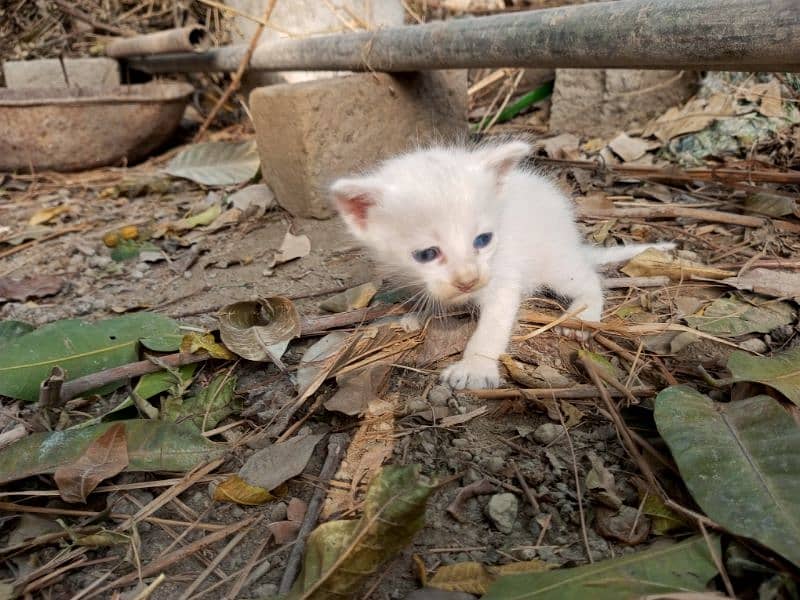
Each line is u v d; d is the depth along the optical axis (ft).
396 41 0.99
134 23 1.90
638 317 0.74
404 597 0.44
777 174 0.96
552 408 0.60
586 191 1.05
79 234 1.14
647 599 0.39
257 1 1.43
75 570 0.50
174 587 0.48
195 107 1.83
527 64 0.85
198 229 1.10
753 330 0.69
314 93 0.99
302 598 0.42
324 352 0.71
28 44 1.88
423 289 0.75
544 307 0.80
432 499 0.53
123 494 0.56
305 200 1.05
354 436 0.60
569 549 0.48
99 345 0.72
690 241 0.89
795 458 0.46
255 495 0.54
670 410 0.51
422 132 1.13
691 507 0.48
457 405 0.63
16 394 0.67
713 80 1.21
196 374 0.70
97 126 1.47
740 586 0.42
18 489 0.56
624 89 1.28
